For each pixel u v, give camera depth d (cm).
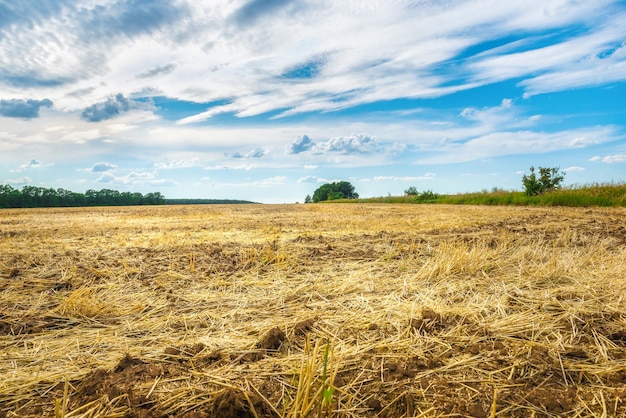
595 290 361
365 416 183
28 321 305
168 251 582
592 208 1620
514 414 186
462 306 333
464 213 1397
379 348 250
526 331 272
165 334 284
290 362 231
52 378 218
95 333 289
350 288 392
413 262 502
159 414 183
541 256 510
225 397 185
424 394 199
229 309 338
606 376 219
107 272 450
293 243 652
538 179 2253
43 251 586
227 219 1282
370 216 1343
